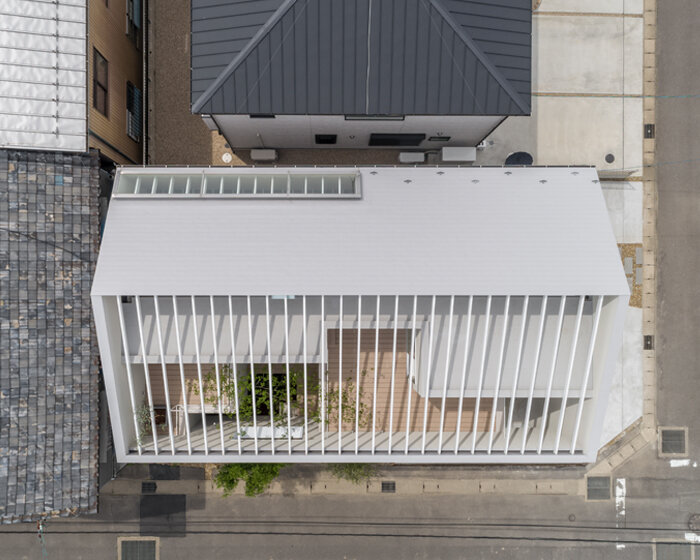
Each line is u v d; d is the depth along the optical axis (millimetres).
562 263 12172
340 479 18094
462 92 12266
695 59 18125
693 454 18375
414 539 18125
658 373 18359
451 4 11906
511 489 18203
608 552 18234
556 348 12180
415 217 12688
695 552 18328
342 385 14438
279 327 12984
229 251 12164
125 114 15508
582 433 13250
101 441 13320
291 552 18047
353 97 12188
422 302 12875
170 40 17188
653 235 18250
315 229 12523
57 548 17828
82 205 12516
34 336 12156
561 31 17969
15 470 12070
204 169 13125
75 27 12008
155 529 17938
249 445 13469
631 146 18094
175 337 12844
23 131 11750
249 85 12055
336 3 11695
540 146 17922
